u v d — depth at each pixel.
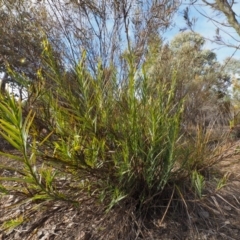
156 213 2.39
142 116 2.33
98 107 2.25
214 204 2.43
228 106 4.02
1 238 2.28
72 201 2.01
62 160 2.00
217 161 2.53
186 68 4.13
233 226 2.34
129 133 2.23
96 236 2.21
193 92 3.60
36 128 2.16
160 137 2.20
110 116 2.30
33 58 3.52
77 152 2.02
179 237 2.23
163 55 3.87
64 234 2.26
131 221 2.30
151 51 3.38
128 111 2.30
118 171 2.20
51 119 2.23
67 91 2.23
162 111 2.32
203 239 2.21
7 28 3.66
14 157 1.62
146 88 2.34
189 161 2.46
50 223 2.36
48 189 1.82
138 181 2.31
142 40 3.85
